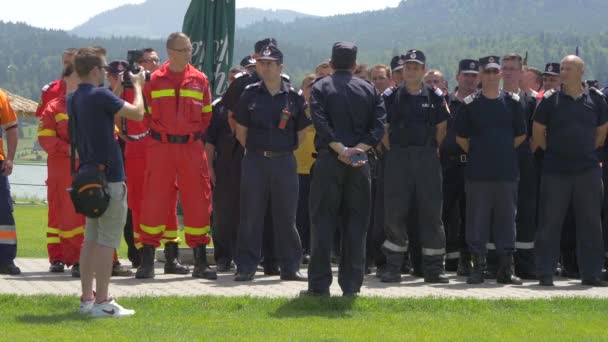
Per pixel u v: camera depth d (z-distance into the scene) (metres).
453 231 14.84
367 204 11.54
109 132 10.17
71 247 13.12
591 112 13.70
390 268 13.53
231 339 8.97
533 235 14.41
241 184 13.30
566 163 13.61
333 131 11.35
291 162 13.34
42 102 13.95
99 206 9.87
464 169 14.52
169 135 13.08
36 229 26.30
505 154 13.54
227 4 15.95
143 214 13.16
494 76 13.57
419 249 14.24
